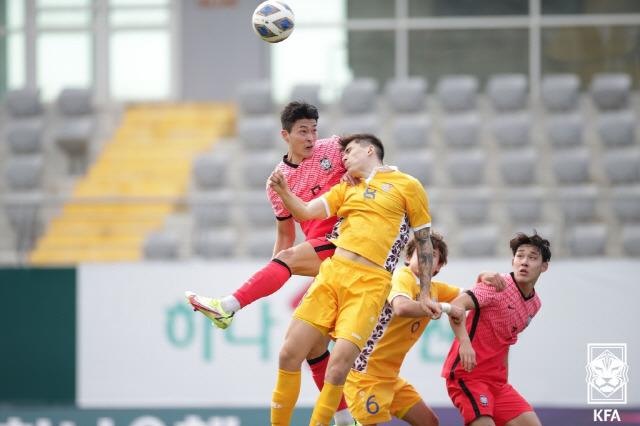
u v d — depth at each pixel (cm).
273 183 1623
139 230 3550
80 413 2938
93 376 2955
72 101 4622
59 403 2955
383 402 1931
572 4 4616
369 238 1628
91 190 4131
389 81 4678
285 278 1705
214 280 2952
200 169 4103
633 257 3067
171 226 3572
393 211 1647
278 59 4803
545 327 2864
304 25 4747
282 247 1881
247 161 4106
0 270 3016
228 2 4894
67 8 4978
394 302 1817
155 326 2958
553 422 2825
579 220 3100
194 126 4562
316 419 1603
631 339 2828
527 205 3123
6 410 2942
